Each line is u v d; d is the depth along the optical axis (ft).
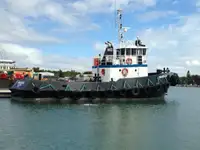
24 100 124.26
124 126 75.41
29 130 68.39
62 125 74.90
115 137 63.62
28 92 121.39
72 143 58.18
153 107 117.29
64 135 64.34
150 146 57.41
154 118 89.35
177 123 81.82
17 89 125.18
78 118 85.66
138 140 61.57
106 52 141.38
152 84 134.21
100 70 141.59
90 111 100.22
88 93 127.75
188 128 74.74
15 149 53.16
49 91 122.93
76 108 107.14
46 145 56.29
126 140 61.41
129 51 139.85
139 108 111.75
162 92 139.33
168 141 61.26
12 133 65.05
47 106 110.52
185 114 101.30
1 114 90.17
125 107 113.39
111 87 130.00
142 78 134.00
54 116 88.43
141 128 73.51
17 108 103.71
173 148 56.29
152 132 69.26
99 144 57.98
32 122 78.02
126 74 138.82
